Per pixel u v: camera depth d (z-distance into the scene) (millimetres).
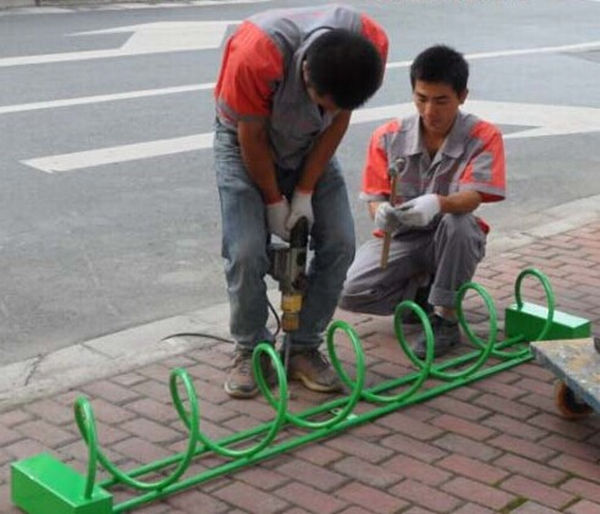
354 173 8586
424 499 3889
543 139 9938
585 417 4516
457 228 5020
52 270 6434
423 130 5113
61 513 3633
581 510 3828
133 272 6449
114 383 4812
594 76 13016
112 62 12297
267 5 17781
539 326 5223
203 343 5324
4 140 9086
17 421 4441
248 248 4480
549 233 7207
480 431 4406
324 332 5266
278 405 4133
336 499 3883
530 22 17391
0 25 14578
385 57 4375
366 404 4617
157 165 8586
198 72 11961
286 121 4285
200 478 3945
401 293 5359
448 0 19609
